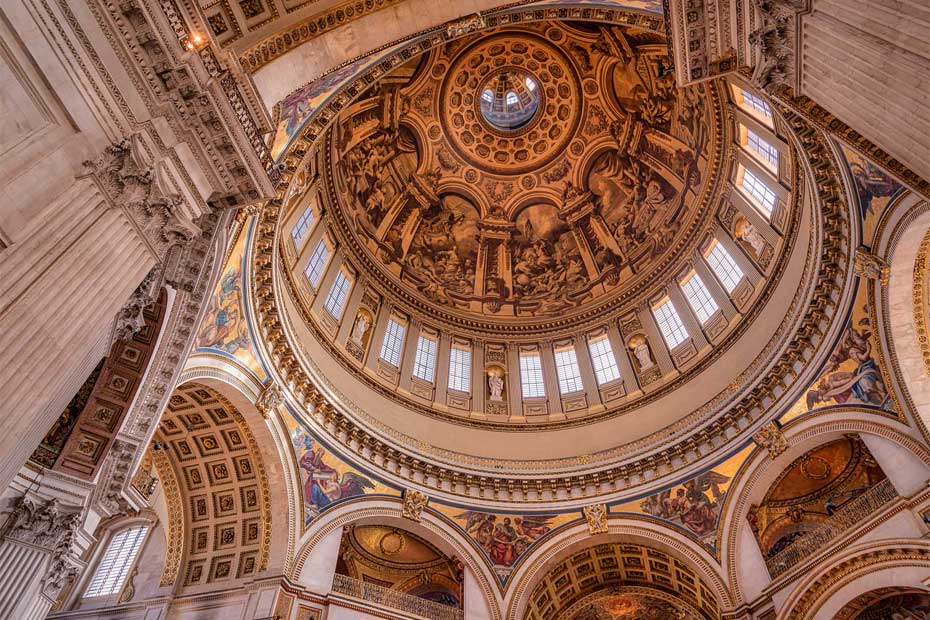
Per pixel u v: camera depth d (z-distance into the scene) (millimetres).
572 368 32219
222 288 19297
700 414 26047
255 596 19938
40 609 11711
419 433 27562
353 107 30125
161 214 11328
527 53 34969
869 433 20672
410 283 33562
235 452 22172
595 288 34500
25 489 12367
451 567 24859
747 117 25625
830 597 19875
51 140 9758
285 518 21578
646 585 27047
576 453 28031
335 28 15664
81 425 13875
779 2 11906
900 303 19531
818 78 12086
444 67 34281
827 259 21250
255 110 13055
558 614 27578
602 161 35844
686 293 30844
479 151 36938
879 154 11828
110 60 10719
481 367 32375
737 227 28438
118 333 11453
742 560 22766
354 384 27000
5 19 9328
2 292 8648
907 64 10148
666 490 25219
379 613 21172
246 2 14180
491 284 35719
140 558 23625
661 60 30359
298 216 26922
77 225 9875
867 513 20641
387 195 34438
